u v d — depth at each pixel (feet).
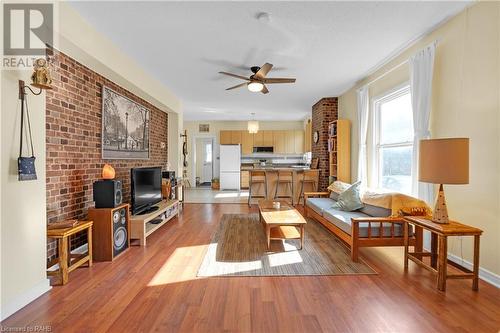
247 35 9.70
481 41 7.57
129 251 10.06
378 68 13.07
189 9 8.00
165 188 15.55
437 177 7.08
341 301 6.51
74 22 8.01
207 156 35.63
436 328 5.45
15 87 6.07
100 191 9.26
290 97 19.35
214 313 5.98
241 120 31.86
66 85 8.93
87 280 7.59
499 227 7.12
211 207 19.48
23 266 6.21
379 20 8.69
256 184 21.66
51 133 8.28
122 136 12.76
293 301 6.51
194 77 14.58
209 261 9.09
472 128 7.89
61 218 8.72
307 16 8.42
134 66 12.23
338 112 19.07
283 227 13.00
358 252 9.76
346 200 12.46
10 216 5.90
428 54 9.25
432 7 7.98
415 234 9.03
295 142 31.24
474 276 6.95
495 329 5.41
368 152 14.52
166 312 6.01
